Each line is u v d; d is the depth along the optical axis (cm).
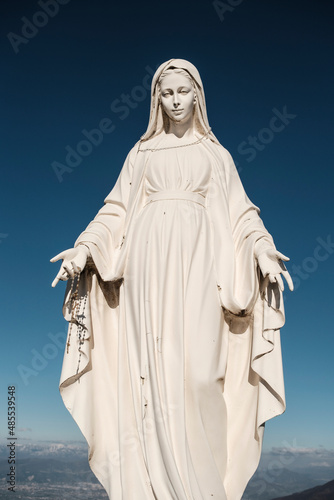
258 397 582
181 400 553
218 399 573
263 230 627
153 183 647
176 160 651
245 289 602
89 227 643
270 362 583
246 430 592
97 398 604
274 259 590
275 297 593
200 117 688
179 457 539
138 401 571
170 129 692
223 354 589
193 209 626
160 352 569
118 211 660
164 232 609
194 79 677
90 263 621
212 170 659
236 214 654
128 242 625
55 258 585
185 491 529
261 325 596
